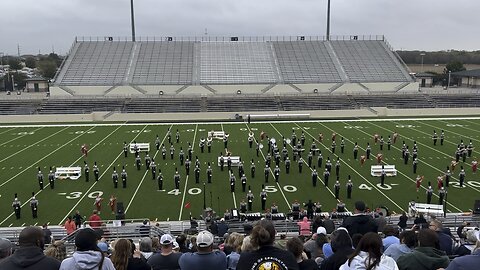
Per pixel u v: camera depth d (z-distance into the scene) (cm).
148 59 6325
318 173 2591
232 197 2175
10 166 2803
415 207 1817
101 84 5703
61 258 611
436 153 3081
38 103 5244
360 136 3741
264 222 468
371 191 2256
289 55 6562
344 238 510
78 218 1686
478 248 403
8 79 8662
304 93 5719
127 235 1411
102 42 6688
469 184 2364
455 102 5472
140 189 2325
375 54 6650
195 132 4034
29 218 1925
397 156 2995
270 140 3058
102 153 3155
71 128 4297
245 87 5753
